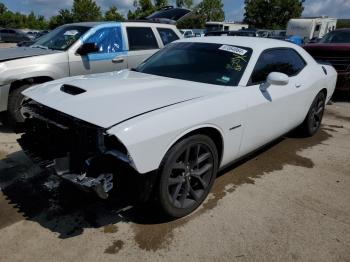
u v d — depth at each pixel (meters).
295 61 4.38
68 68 5.39
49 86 3.25
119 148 2.45
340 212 3.18
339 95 8.77
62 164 2.60
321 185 3.68
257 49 3.69
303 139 5.12
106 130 2.37
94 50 5.59
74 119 2.56
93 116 2.49
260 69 3.61
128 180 2.57
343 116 6.66
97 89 2.94
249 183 3.63
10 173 3.63
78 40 5.56
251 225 2.90
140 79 3.39
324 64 5.32
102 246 2.58
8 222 2.82
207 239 2.70
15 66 4.79
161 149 2.52
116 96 2.82
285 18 44.16
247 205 3.20
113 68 6.03
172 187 2.80
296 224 2.95
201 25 47.78
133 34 6.36
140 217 2.93
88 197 3.20
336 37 9.17
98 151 2.48
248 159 4.27
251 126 3.40
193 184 3.05
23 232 2.71
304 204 3.28
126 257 2.48
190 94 3.02
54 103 2.78
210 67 3.55
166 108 2.66
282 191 3.50
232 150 3.28
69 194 3.26
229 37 4.15
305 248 2.67
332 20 28.50
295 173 3.94
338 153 4.62
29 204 3.09
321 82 4.79
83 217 2.92
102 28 5.90
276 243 2.70
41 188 3.36
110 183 2.48
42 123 2.88
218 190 3.45
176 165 2.71
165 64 3.85
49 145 2.80
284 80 3.37
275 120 3.82
